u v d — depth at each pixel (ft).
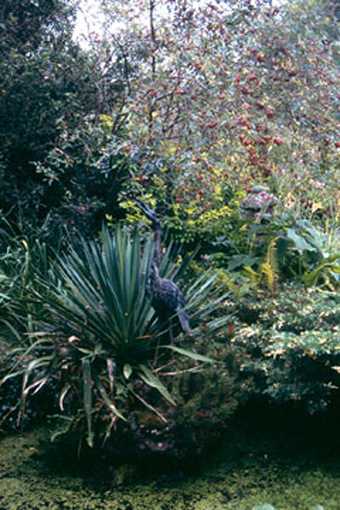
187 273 15.89
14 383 13.67
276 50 19.04
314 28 20.79
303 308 12.96
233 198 18.52
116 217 21.03
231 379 11.73
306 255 16.49
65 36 23.90
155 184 19.30
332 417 12.22
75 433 11.57
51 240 18.97
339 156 19.11
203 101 18.45
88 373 11.12
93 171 20.74
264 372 12.01
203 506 10.37
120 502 10.56
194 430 11.19
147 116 19.33
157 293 12.14
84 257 15.20
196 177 18.20
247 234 17.84
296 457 11.74
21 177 21.48
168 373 11.69
